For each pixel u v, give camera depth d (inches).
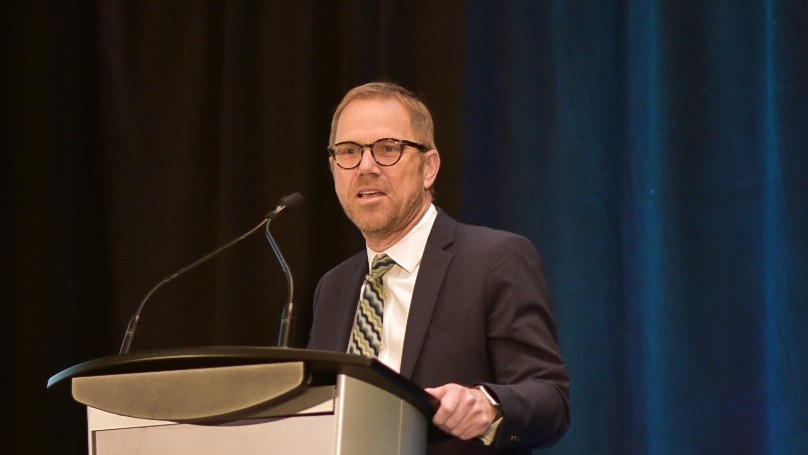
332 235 334.6
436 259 217.3
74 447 344.2
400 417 149.9
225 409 142.2
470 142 319.9
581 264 306.0
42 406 342.3
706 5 303.1
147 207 345.7
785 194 286.4
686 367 292.8
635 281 303.3
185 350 140.2
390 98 233.0
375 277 226.1
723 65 300.4
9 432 344.8
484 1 327.6
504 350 203.3
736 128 297.3
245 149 338.6
